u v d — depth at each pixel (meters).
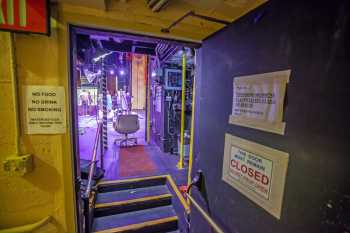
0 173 1.04
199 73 1.51
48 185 1.12
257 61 0.89
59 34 1.04
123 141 4.96
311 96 0.64
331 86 0.58
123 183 2.75
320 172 0.61
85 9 1.04
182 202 2.25
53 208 1.14
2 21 0.88
